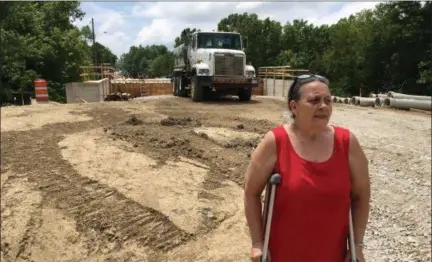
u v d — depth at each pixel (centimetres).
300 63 5312
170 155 738
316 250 234
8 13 3017
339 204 230
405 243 575
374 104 1906
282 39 6284
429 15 3111
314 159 232
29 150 778
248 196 250
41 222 528
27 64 3375
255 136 921
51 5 3891
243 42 1862
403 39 3192
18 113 1218
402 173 816
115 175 644
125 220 523
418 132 1167
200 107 1502
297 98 236
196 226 510
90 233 505
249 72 1738
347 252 247
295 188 228
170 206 548
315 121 230
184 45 1986
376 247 564
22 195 588
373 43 3475
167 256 462
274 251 241
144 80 3147
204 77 1697
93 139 847
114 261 458
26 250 491
